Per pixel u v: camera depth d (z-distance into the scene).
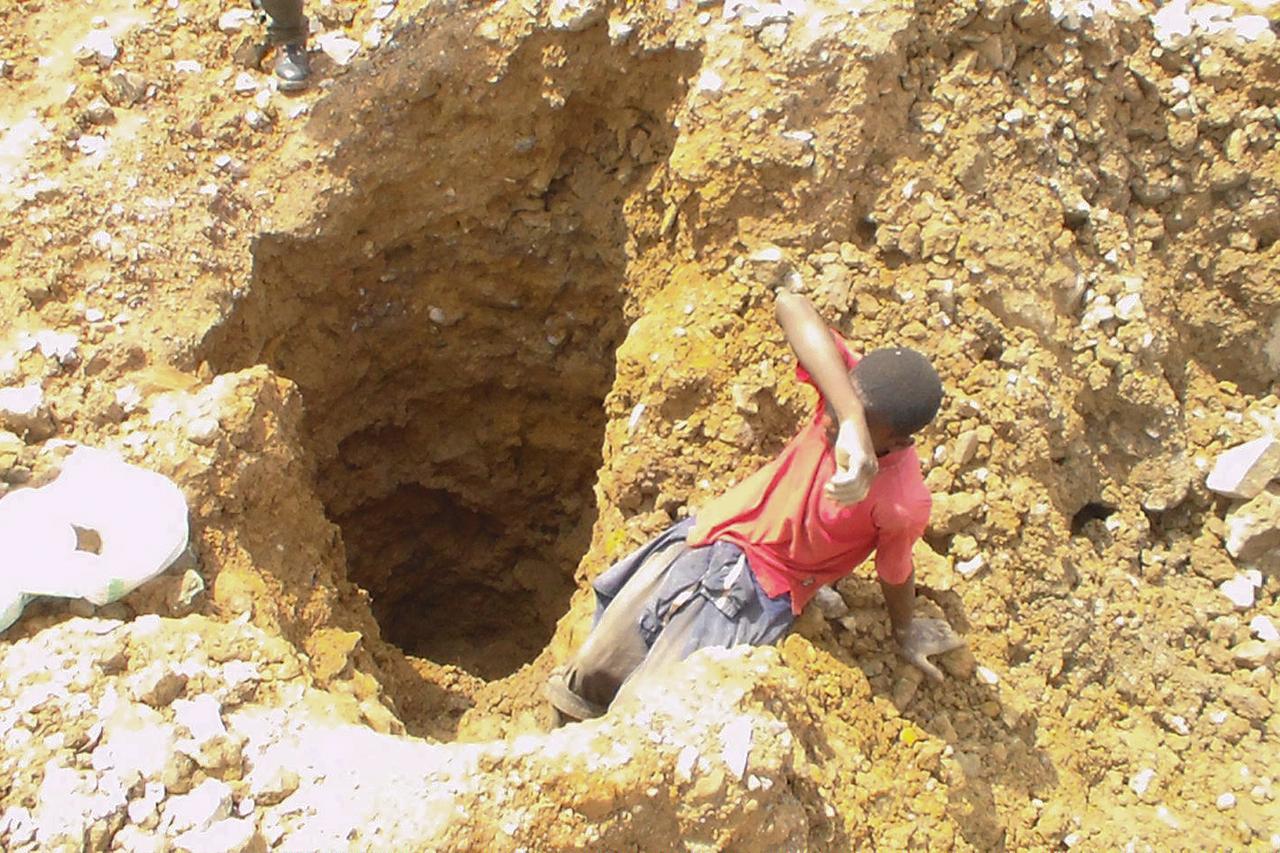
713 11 4.22
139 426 3.74
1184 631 3.93
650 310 4.26
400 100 4.48
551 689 3.56
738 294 4.00
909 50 4.16
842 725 3.34
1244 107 4.38
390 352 5.00
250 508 3.75
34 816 2.84
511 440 5.32
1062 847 3.40
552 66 4.41
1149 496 4.14
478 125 4.54
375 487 5.32
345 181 4.48
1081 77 4.31
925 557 3.69
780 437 3.90
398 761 2.98
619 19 4.30
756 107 4.05
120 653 3.16
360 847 2.81
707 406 3.93
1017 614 3.74
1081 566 3.93
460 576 5.62
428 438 5.32
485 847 2.83
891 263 4.05
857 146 4.03
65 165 4.26
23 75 4.46
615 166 4.63
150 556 3.37
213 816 2.86
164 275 4.12
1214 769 3.66
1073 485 4.04
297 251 4.49
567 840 2.86
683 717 3.01
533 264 4.85
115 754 2.95
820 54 4.06
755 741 2.96
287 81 4.52
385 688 4.04
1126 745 3.65
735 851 2.91
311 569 3.89
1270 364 4.44
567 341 5.04
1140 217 4.42
